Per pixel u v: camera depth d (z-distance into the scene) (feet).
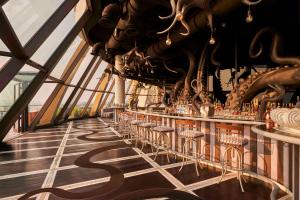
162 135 18.17
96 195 9.54
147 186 10.50
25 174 12.30
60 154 16.99
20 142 22.09
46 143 21.52
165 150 17.94
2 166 13.85
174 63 31.78
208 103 15.25
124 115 25.59
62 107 37.06
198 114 15.83
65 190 10.09
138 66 29.53
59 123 38.65
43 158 15.80
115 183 10.87
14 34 11.57
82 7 19.35
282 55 15.42
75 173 12.44
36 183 10.96
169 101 25.77
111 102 61.05
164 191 9.91
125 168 13.30
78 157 16.03
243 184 10.69
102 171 12.77
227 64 32.27
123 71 32.89
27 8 13.39
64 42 19.42
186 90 20.65
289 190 9.47
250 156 11.80
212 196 9.43
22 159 15.53
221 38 20.66
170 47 19.42
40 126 32.50
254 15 17.10
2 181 11.25
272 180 10.58
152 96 56.54
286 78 14.62
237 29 20.22
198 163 14.26
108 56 26.76
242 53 28.96
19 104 18.06
